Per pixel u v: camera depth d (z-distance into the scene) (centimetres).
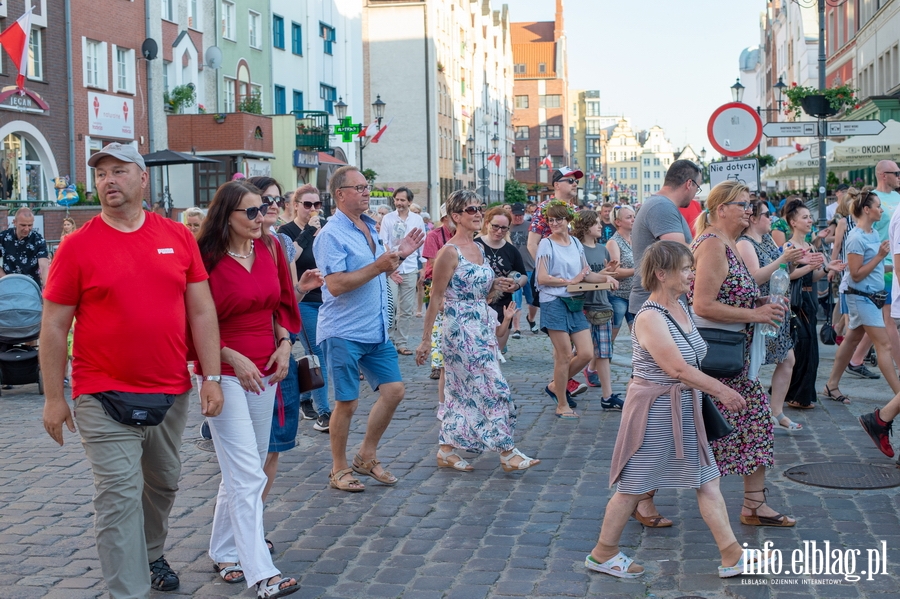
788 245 831
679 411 505
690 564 534
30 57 2622
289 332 556
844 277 953
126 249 465
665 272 506
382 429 707
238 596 508
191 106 3381
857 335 943
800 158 2270
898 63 3192
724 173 1125
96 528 462
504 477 722
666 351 498
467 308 740
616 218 1137
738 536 573
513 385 1116
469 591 506
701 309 562
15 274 1135
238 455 511
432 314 733
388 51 6512
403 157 6556
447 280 734
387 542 583
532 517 625
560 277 916
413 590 509
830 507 623
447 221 1118
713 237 570
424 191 6544
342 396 679
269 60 4109
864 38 3781
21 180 2592
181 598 505
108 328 459
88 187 2850
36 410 1021
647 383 511
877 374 1081
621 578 518
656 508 634
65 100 2756
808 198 3166
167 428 496
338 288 657
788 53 6531
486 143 9069
